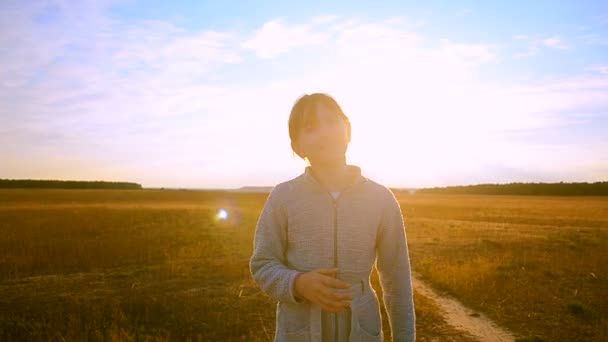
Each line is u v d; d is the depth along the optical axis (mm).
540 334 7066
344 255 1652
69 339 6367
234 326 7383
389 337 6715
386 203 1778
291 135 1812
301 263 1667
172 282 10742
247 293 9539
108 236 21297
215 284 10500
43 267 12906
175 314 7980
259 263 1704
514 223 32750
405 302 1748
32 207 50594
